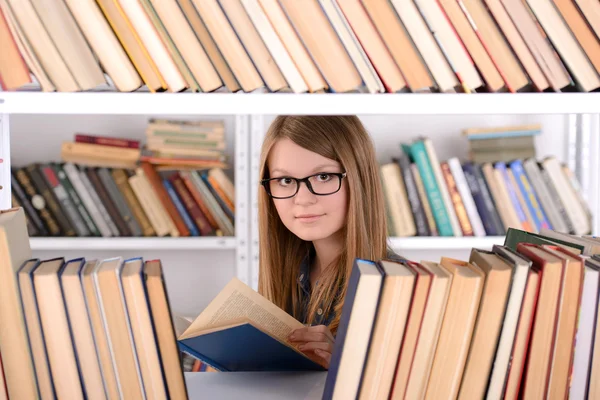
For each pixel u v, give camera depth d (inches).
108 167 97.8
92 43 29.2
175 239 97.1
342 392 28.8
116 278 28.4
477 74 30.2
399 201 96.1
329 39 29.5
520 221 96.4
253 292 39.6
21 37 28.6
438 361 29.1
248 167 97.8
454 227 96.1
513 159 99.0
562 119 111.6
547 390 29.7
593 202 95.7
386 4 29.5
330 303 49.7
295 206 46.3
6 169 38.5
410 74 30.0
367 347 28.4
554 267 28.6
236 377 38.2
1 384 28.9
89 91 30.2
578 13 29.6
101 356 29.0
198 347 36.9
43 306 28.5
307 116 46.6
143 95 29.1
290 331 39.6
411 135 112.0
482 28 29.9
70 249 106.7
